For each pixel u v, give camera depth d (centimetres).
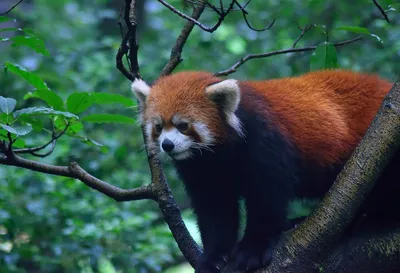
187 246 905
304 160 912
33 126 886
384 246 762
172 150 872
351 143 922
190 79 909
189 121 876
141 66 1986
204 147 877
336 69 1015
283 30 1969
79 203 1414
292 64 1828
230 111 866
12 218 1296
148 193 910
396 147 706
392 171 859
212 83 896
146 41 2244
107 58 2066
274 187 857
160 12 2353
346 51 1750
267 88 941
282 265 746
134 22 861
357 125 930
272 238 843
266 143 861
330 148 915
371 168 708
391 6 1073
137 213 1596
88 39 2308
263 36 2041
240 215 1014
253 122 866
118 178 1612
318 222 727
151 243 1391
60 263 1290
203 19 2111
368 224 835
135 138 1858
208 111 878
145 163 1838
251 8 2086
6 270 1247
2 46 2323
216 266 899
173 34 2256
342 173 725
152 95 918
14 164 873
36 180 1403
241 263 816
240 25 2083
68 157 1546
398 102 708
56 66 1962
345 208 714
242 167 879
